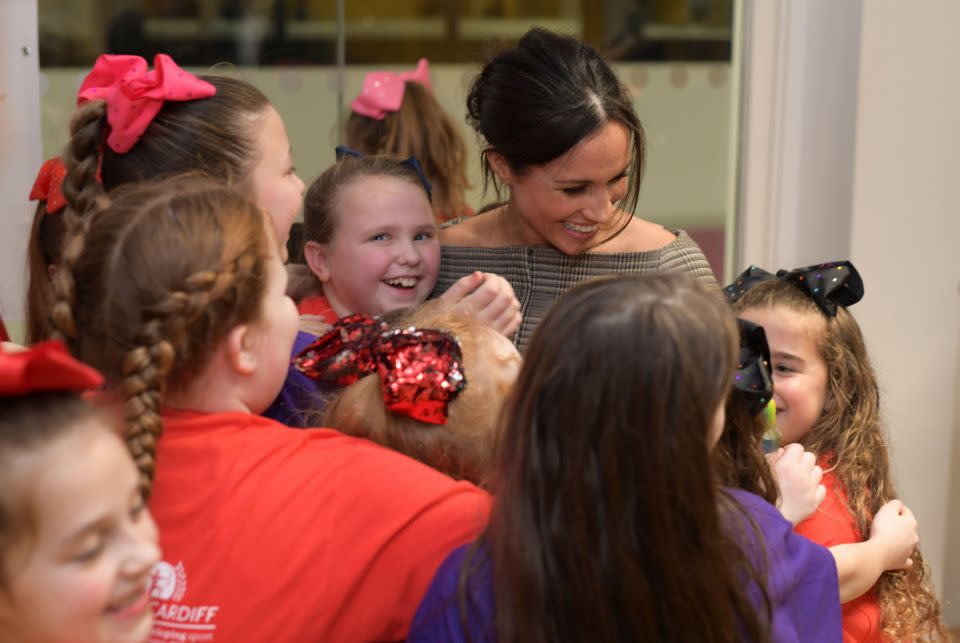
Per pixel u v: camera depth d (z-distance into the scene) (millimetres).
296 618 880
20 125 2076
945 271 2203
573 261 1466
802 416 1474
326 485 917
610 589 810
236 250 928
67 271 932
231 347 939
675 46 2357
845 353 1499
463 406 1005
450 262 1566
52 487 706
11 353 718
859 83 2064
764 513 1003
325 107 2375
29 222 2076
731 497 944
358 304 1520
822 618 980
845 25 2096
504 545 836
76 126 1222
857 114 2076
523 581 824
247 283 936
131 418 850
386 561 898
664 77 2373
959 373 2266
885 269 2160
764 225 2289
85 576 717
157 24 2219
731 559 877
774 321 1477
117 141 1181
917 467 2275
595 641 812
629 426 806
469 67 2439
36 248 1384
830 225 2182
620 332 815
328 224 1523
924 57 2088
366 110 2359
